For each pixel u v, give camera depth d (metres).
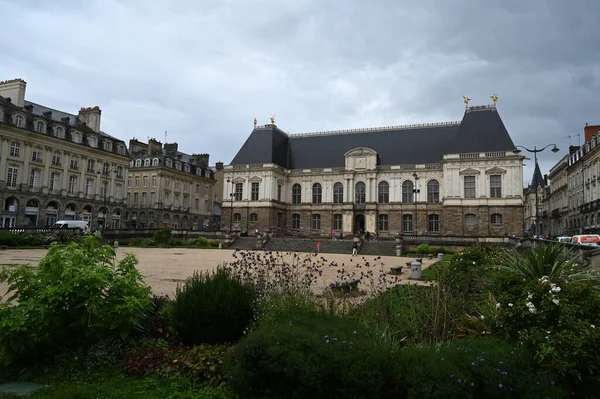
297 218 66.31
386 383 5.08
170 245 47.91
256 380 5.50
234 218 64.62
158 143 76.69
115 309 6.80
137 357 6.71
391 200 60.16
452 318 7.98
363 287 14.62
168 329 7.71
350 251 43.56
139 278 7.63
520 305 6.00
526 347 5.50
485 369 4.81
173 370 6.40
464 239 44.66
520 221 51.50
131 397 5.70
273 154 65.06
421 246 41.22
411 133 63.50
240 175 65.19
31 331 6.49
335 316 7.09
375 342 5.71
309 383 4.99
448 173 55.09
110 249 7.96
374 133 65.94
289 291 8.38
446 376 4.79
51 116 57.00
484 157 53.34
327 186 64.56
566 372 5.10
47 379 6.29
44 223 54.06
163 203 72.44
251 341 5.59
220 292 7.54
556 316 5.70
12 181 50.78
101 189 63.44
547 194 88.25
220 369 6.23
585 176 59.00
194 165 81.31
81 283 6.65
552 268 8.94
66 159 57.41
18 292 7.05
